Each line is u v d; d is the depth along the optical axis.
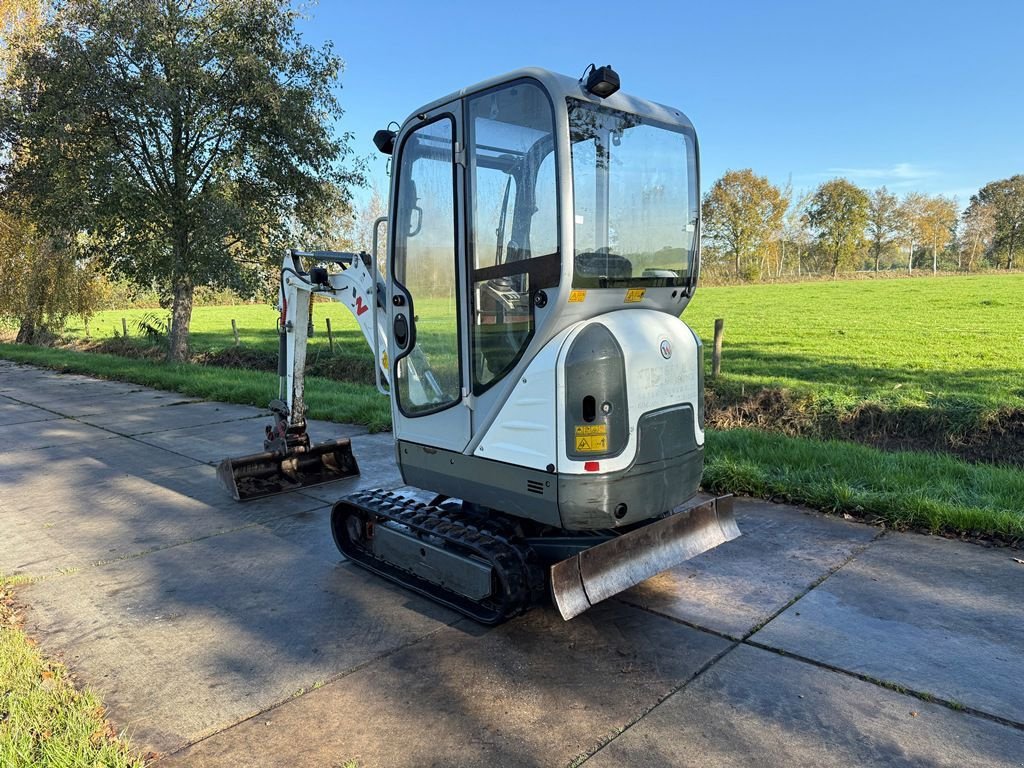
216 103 14.13
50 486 6.45
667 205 3.49
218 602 3.90
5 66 18.22
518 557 3.43
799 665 3.06
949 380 9.81
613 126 3.19
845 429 7.57
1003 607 3.53
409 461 3.90
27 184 14.80
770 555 4.30
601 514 3.09
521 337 3.15
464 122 3.25
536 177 3.03
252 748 2.59
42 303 21.78
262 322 33.06
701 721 2.69
